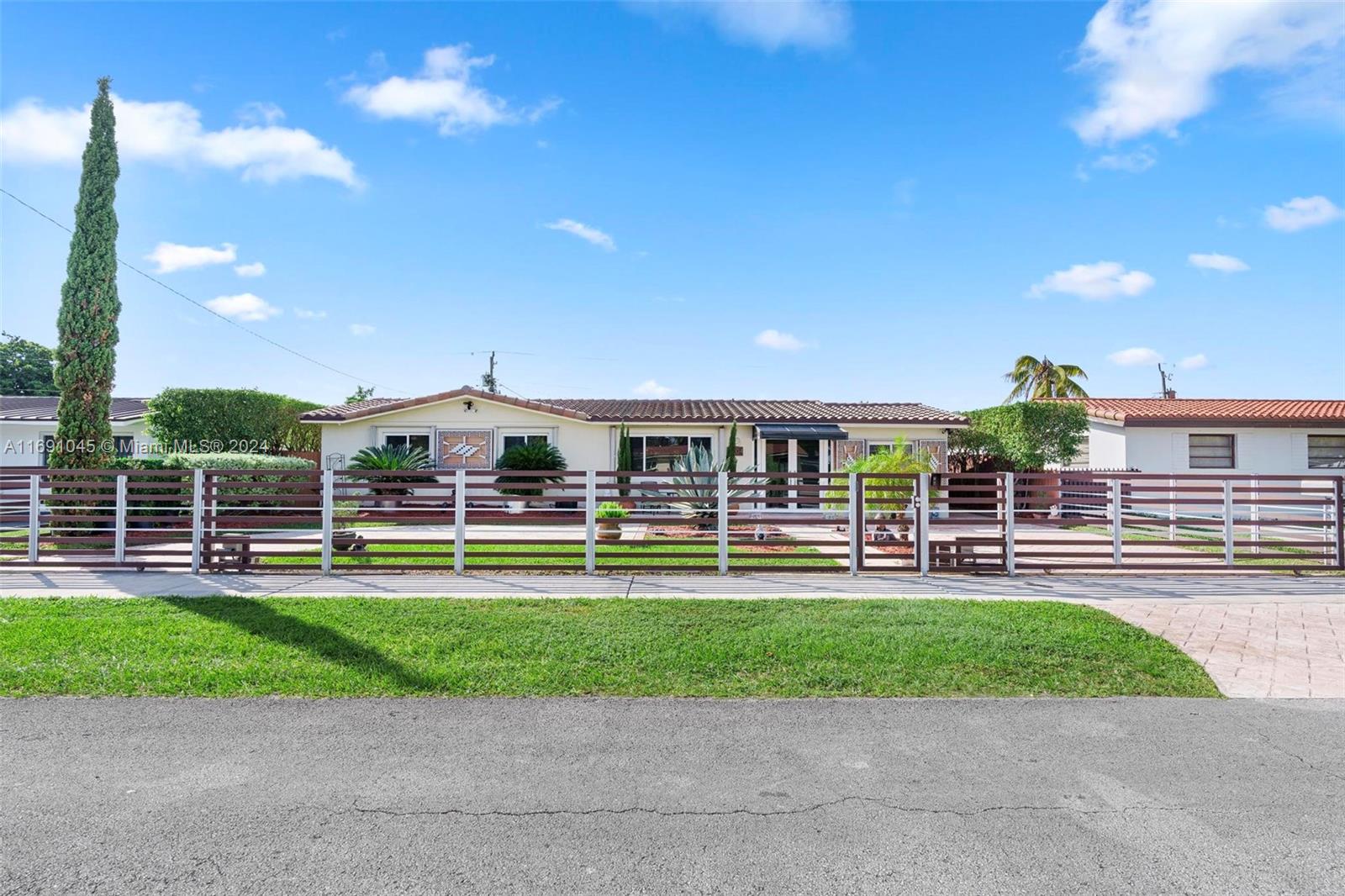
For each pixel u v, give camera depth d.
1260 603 9.02
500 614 7.97
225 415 22.27
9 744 4.66
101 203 14.33
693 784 4.17
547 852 3.44
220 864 3.32
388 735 4.88
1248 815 3.83
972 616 8.01
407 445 20.53
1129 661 6.57
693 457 18.95
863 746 4.76
